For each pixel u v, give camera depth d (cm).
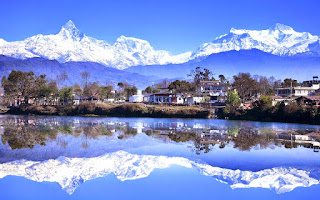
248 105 15138
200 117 14662
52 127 10312
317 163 5656
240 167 5412
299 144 7312
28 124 11275
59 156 6016
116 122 12262
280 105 12988
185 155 6219
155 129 9931
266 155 6203
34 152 6288
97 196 4184
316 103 13112
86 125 11031
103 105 16325
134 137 8250
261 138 8112
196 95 19300
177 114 14825
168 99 19475
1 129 9619
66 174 4988
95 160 5797
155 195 4209
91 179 4812
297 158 5978
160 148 6844
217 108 15138
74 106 16762
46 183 4628
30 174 4978
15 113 17550
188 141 7694
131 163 5625
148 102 18475
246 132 9225
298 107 12325
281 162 5697
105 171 5188
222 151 6550
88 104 16500
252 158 5994
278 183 4666
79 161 5712
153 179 4816
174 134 8812
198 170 5244
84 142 7444
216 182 4700
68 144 7162
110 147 6906
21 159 5750
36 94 19700
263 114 13325
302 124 11594
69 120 13125
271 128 10212
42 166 5372
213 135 8625
